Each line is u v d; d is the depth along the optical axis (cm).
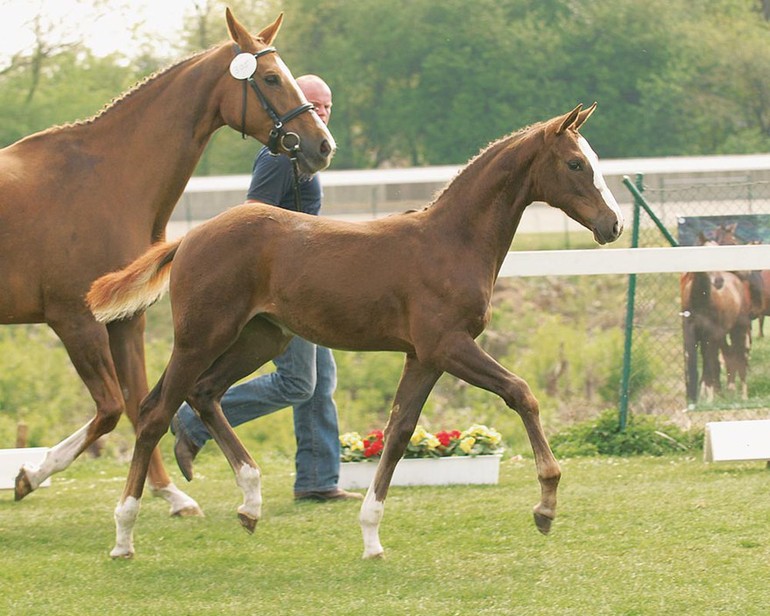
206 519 875
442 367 701
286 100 870
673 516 814
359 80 4028
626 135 3894
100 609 630
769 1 4422
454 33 3919
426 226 716
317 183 919
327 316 710
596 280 1919
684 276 1163
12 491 1017
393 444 732
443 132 3906
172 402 728
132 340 887
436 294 698
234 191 2517
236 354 771
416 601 634
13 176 833
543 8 3978
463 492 944
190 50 3988
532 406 687
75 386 1667
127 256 850
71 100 3647
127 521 734
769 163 2684
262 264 721
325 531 818
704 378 1162
